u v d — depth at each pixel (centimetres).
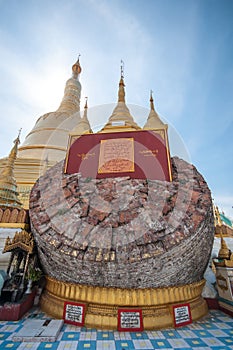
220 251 696
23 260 588
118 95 1404
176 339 418
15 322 470
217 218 1295
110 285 478
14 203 1073
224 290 611
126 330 445
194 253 499
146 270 452
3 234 766
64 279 517
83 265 458
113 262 437
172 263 463
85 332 438
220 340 416
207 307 613
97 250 456
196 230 479
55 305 519
